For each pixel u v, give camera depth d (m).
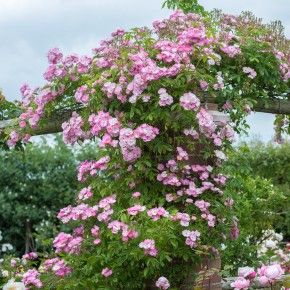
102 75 5.26
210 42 5.35
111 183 5.19
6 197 11.05
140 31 5.56
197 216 5.12
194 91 5.20
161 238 4.71
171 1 6.55
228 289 5.52
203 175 5.16
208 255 5.18
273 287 4.28
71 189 11.12
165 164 5.17
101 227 5.07
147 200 5.08
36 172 11.21
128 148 4.95
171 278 5.10
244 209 6.82
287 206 7.90
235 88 5.50
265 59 5.58
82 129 5.50
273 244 6.90
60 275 5.14
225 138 5.27
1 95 6.49
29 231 11.20
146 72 4.94
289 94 5.95
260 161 12.38
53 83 5.78
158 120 5.11
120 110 5.25
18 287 5.23
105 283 5.03
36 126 5.96
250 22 5.85
